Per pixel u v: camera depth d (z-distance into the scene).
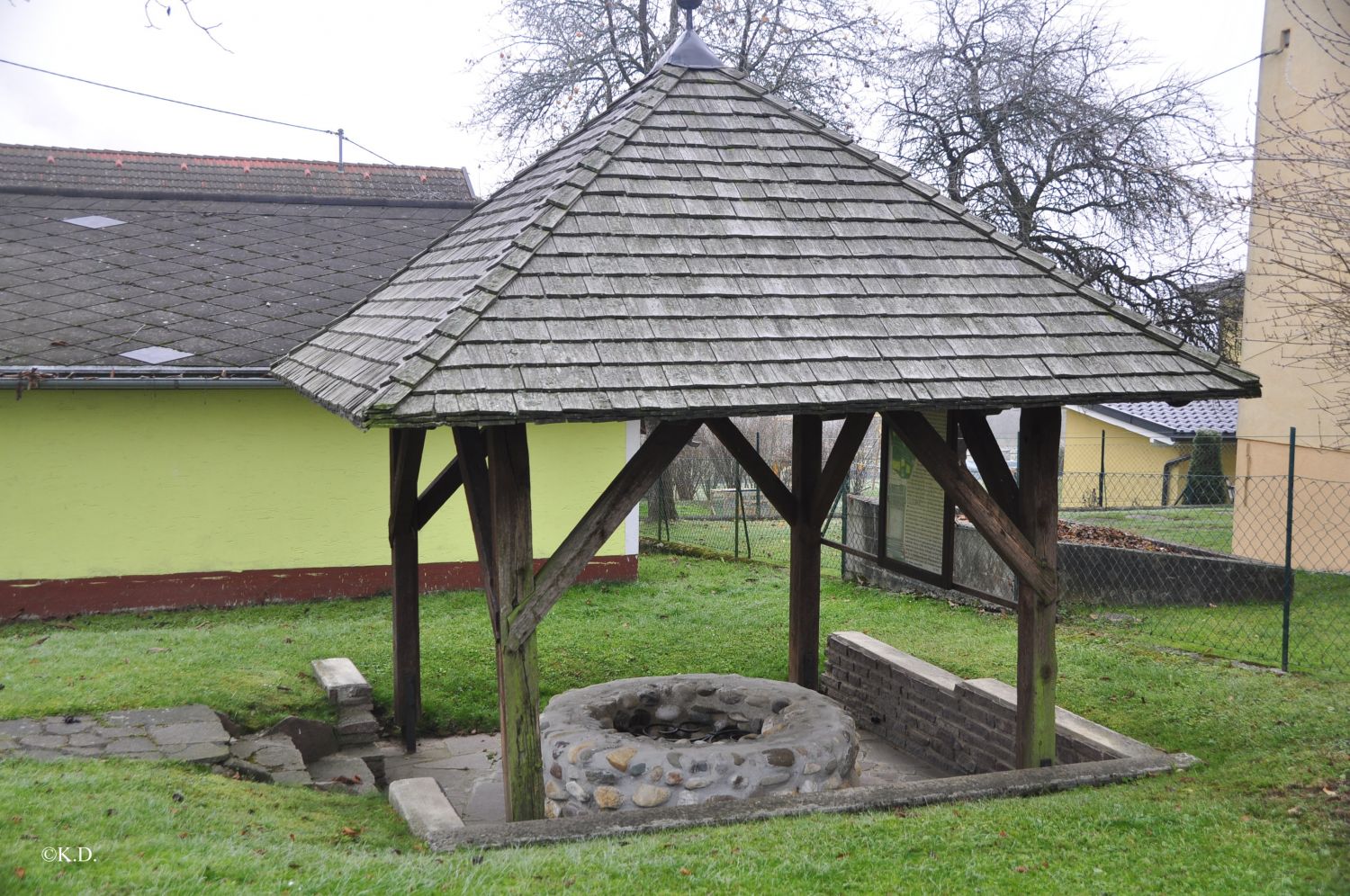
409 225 15.62
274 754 6.70
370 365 5.73
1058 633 10.29
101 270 13.15
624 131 6.48
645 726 7.24
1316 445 12.75
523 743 5.45
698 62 7.19
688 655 10.31
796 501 8.58
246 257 14.02
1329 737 6.55
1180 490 23.25
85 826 4.66
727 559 16.06
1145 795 5.70
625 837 5.23
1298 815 5.28
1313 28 12.27
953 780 5.94
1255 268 13.23
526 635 5.39
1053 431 6.23
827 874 4.62
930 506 7.41
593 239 5.77
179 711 7.04
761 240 6.07
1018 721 6.48
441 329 5.05
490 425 4.83
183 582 11.98
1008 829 5.16
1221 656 9.13
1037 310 6.14
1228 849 4.86
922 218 6.53
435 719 8.51
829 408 5.25
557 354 5.09
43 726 6.51
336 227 15.27
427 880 4.47
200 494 12.02
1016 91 18.33
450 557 13.07
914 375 5.54
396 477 7.97
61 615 11.52
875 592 13.20
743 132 6.78
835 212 6.39
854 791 5.77
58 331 11.67
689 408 5.00
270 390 12.20
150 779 5.57
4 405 11.24
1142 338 6.15
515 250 5.57
